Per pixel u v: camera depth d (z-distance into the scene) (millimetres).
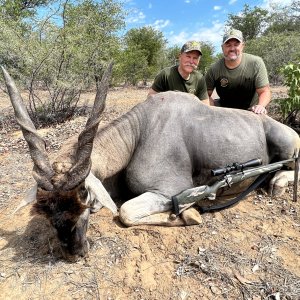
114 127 3680
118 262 3008
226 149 3869
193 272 2891
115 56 11648
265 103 4777
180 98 3918
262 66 4980
